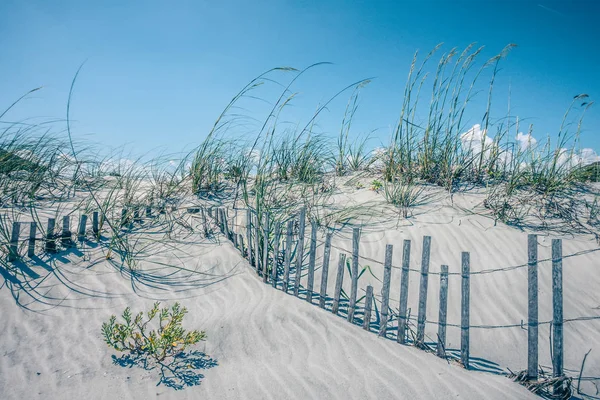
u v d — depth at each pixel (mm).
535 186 7512
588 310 4957
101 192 7492
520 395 3348
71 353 3623
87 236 5699
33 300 4352
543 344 4383
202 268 5422
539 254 5777
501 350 4230
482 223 6445
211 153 8000
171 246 5871
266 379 3357
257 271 5383
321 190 7883
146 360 3576
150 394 3133
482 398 3232
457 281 5258
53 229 5250
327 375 3434
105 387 3189
